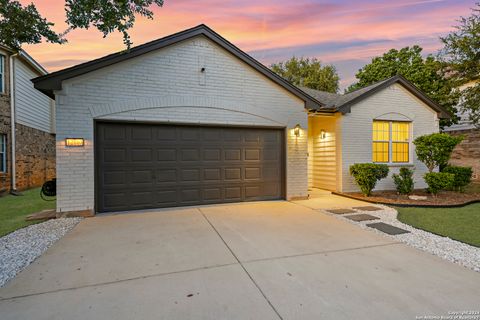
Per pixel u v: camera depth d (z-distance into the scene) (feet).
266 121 23.44
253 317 6.76
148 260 10.46
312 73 76.38
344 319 6.67
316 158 33.06
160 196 20.54
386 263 10.18
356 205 21.98
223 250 11.60
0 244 12.41
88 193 18.15
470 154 41.68
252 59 22.49
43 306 7.25
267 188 24.12
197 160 21.67
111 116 18.75
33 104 37.52
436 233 14.10
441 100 37.93
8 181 31.12
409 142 31.63
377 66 47.42
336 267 9.82
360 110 29.14
